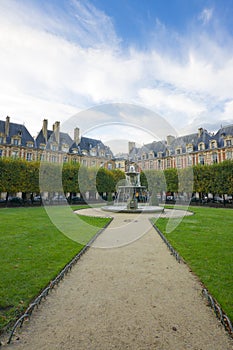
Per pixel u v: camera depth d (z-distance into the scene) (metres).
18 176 20.23
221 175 23.00
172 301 2.82
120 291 3.12
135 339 2.04
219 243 5.86
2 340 2.01
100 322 2.33
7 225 8.56
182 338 2.06
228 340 2.04
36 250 5.07
